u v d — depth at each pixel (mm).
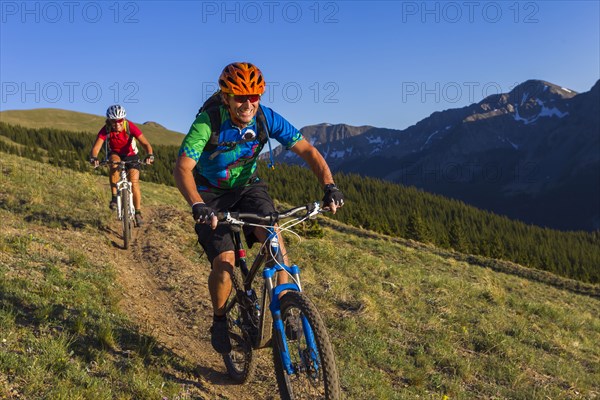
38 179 16938
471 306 11453
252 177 4703
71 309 6133
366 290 10531
